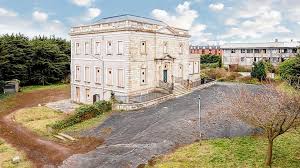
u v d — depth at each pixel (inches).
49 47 2984.7
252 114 775.1
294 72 1652.3
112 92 1736.0
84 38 1900.8
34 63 2859.3
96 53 1825.8
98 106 1487.5
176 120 1258.6
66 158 1042.1
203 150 935.0
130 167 896.3
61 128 1352.1
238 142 976.3
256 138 1001.5
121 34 1653.5
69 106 1886.1
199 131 1115.9
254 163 814.5
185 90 1867.6
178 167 831.7
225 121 1189.1
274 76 2364.7
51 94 2439.7
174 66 1973.4
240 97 848.9
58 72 3031.5
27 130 1414.9
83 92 1951.3
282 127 789.2
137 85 1699.1
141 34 1699.1
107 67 1760.6
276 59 3442.4
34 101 2161.7
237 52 3671.3
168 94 1742.1
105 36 1753.2
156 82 1830.7
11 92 2453.2
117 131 1238.3
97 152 1035.9
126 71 1642.5
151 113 1425.9
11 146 1208.8
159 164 874.1
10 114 1788.9
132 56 1648.6
